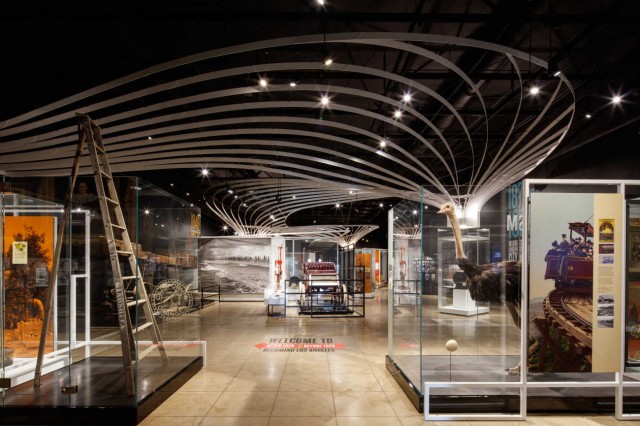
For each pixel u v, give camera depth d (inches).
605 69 309.9
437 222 283.1
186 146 344.2
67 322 219.0
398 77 243.1
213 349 285.4
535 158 382.3
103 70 279.3
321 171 426.3
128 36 254.4
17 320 196.4
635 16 222.5
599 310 165.3
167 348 218.7
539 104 383.6
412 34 189.0
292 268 559.2
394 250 241.1
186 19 213.8
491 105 390.3
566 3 234.1
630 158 372.2
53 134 298.0
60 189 190.4
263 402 181.5
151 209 197.9
